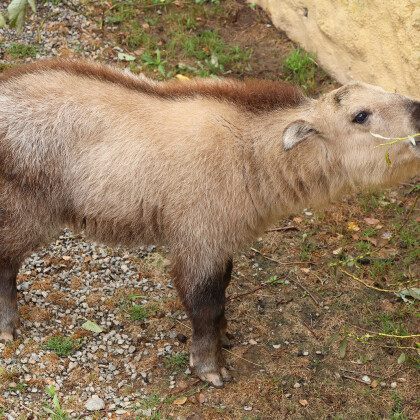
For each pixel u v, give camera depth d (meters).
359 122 2.95
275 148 2.97
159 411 3.00
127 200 2.99
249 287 3.43
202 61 4.27
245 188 2.98
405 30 3.73
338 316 3.32
